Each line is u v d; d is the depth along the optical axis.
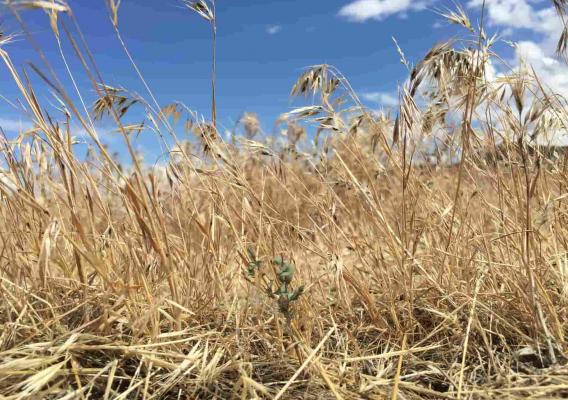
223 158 2.49
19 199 2.23
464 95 2.68
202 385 1.86
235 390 1.75
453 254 2.59
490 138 2.73
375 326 2.45
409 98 2.49
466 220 2.84
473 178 2.71
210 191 2.48
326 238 2.64
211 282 2.46
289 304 2.02
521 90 2.47
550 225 2.55
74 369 1.74
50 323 2.00
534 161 2.62
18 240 2.32
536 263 2.40
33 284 2.21
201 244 2.50
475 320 2.15
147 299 2.12
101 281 2.34
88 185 2.19
